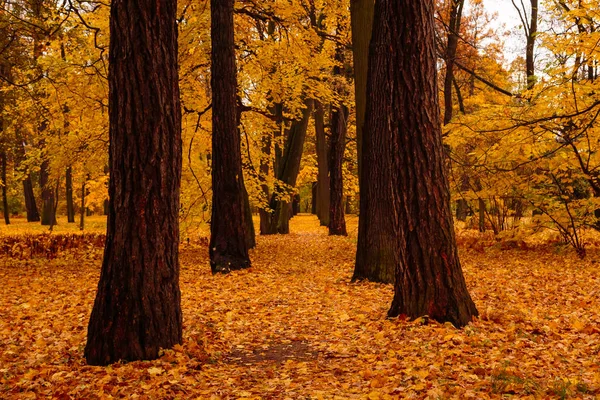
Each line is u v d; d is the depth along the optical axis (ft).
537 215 45.70
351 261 47.78
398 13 22.33
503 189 47.93
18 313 27.14
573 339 20.07
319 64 54.44
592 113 39.73
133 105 18.30
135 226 18.47
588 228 49.85
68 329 23.57
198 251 61.72
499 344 19.15
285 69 54.29
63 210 161.17
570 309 25.38
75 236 67.21
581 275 34.60
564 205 44.42
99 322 18.39
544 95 40.24
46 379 16.61
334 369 17.66
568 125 41.88
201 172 56.80
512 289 30.53
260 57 52.95
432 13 22.48
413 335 20.75
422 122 22.35
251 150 62.64
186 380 16.29
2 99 53.26
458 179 53.26
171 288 19.15
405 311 23.12
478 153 45.50
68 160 52.49
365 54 37.68
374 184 34.55
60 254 57.16
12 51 48.67
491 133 42.91
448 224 22.72
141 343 18.31
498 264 42.11
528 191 46.03
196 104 52.75
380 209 34.47
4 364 18.22
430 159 22.50
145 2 18.25
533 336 20.30
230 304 28.89
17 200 157.48
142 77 18.25
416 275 22.76
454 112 86.38
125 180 18.45
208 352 19.63
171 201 19.06
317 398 14.26
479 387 14.38
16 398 14.70
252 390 15.55
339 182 80.94
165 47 18.69
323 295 30.66
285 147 82.02
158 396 14.85
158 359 18.15
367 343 20.59
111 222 18.63
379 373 16.34
